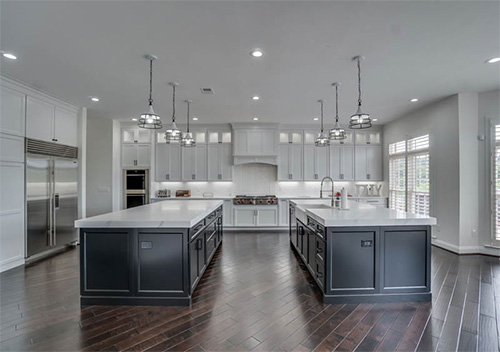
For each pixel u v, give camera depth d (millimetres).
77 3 2041
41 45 2713
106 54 2910
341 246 2670
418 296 2711
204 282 3217
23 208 3930
